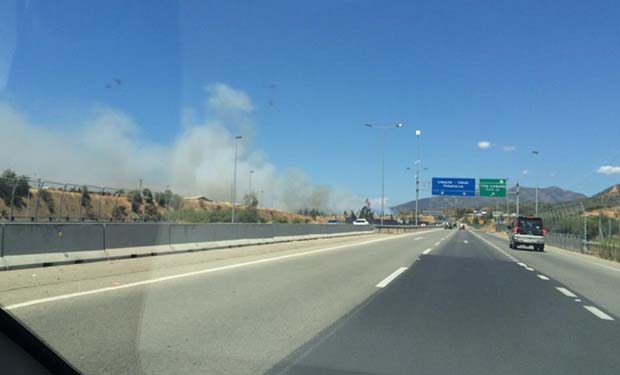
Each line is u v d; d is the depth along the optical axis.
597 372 7.53
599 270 24.02
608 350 8.73
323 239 43.34
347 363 7.59
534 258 30.52
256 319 10.18
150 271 16.41
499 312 11.89
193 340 8.47
